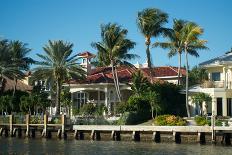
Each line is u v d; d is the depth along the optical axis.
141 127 51.59
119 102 67.75
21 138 58.41
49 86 76.88
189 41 62.38
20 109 69.12
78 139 55.72
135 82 64.38
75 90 75.12
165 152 42.12
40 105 68.62
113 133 53.28
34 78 73.06
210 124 50.72
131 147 46.28
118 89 69.12
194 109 64.31
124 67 78.75
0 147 48.09
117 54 69.62
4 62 79.00
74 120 58.53
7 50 79.81
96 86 73.25
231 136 47.38
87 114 67.62
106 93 72.38
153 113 61.59
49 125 57.69
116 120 58.25
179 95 66.75
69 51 72.00
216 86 62.84
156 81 70.19
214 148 44.56
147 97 60.94
